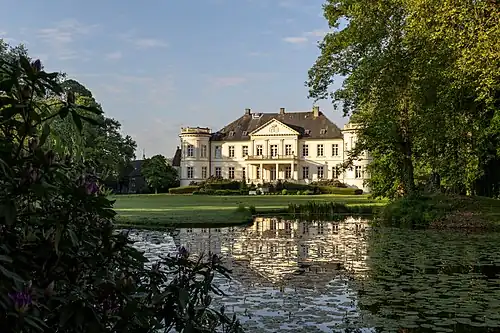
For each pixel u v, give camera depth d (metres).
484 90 15.14
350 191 62.47
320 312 5.98
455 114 19.45
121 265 2.54
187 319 2.62
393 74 19.97
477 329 5.29
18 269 2.07
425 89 19.45
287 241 14.05
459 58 14.94
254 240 14.29
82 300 2.11
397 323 5.50
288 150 73.75
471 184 23.77
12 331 1.79
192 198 48.44
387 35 20.52
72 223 2.28
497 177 24.84
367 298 6.74
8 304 1.79
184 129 77.19
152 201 40.69
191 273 2.83
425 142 20.84
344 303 6.45
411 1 15.40
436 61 18.56
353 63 22.06
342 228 18.58
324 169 72.88
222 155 77.00
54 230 2.19
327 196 55.41
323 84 22.98
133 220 19.41
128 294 2.32
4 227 2.09
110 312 2.23
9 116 2.10
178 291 2.58
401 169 22.78
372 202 37.31
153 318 2.45
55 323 2.13
